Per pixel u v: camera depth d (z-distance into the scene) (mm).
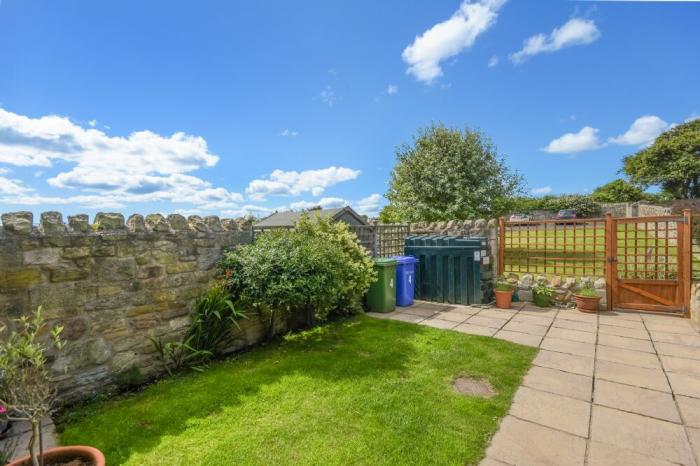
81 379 3074
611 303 6461
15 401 1746
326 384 3326
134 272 3496
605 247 6543
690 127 30250
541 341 4637
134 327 3482
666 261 6246
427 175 14977
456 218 14578
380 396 3072
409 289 6961
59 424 2684
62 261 2984
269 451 2303
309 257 4453
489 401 2986
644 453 2285
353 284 5504
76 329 3059
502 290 6730
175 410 2861
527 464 2178
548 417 2748
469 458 2234
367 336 4883
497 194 15172
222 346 4258
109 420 2729
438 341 4609
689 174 28672
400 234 8336
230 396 3100
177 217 3934
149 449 2336
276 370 3691
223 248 4426
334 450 2309
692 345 4445
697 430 2551
